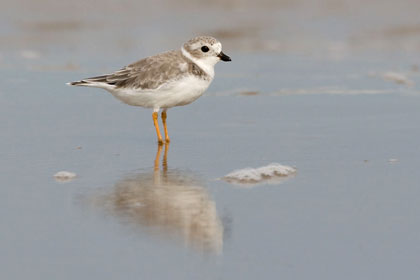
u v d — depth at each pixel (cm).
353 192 983
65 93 1722
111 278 710
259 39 2400
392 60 2117
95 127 1421
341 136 1323
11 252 771
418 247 784
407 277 715
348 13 2742
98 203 935
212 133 1367
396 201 941
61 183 1030
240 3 2859
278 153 1206
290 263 746
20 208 915
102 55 2139
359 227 846
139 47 2228
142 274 719
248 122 1456
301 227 847
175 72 1270
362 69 2008
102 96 1703
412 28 2517
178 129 1409
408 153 1196
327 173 1080
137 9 2720
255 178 1048
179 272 724
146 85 1273
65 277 712
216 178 1059
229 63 2097
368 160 1153
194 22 2580
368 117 1485
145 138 1339
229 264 743
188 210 906
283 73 1966
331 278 713
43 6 2686
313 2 2869
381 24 2580
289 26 2570
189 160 1170
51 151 1228
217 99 1680
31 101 1638
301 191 989
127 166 1132
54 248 782
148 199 952
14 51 2180
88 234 822
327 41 2386
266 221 868
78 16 2608
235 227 847
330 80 1875
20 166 1126
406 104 1606
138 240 803
